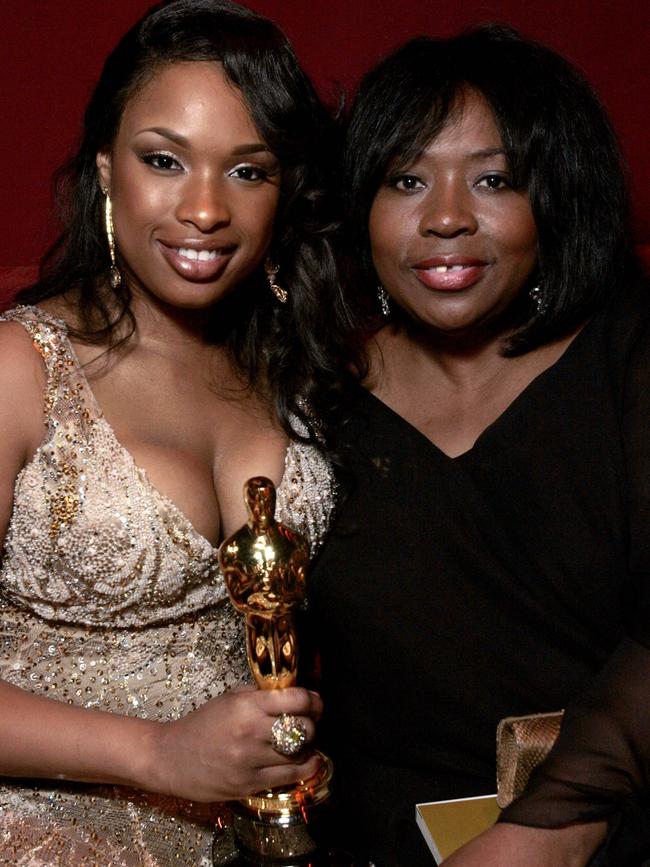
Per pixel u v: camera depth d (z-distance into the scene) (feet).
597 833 4.61
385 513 5.43
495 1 7.15
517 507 5.32
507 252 5.02
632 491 5.05
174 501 4.94
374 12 7.07
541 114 4.95
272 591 4.10
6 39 6.70
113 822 4.89
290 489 5.27
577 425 5.27
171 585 4.91
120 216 4.91
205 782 4.41
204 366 5.40
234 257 4.96
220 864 4.84
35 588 4.87
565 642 5.38
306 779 4.52
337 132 5.23
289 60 4.90
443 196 4.96
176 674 5.08
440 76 4.95
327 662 5.71
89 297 5.18
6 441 4.78
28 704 4.66
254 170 4.89
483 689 5.42
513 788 4.88
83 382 4.96
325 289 5.54
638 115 7.28
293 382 5.48
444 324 5.13
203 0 4.91
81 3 6.73
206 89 4.72
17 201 6.81
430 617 5.41
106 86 4.92
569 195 5.08
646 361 5.17
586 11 7.21
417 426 5.49
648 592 4.99
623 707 4.71
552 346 5.43
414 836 5.41
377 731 5.67
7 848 4.70
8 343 4.88
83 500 4.80
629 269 5.51
